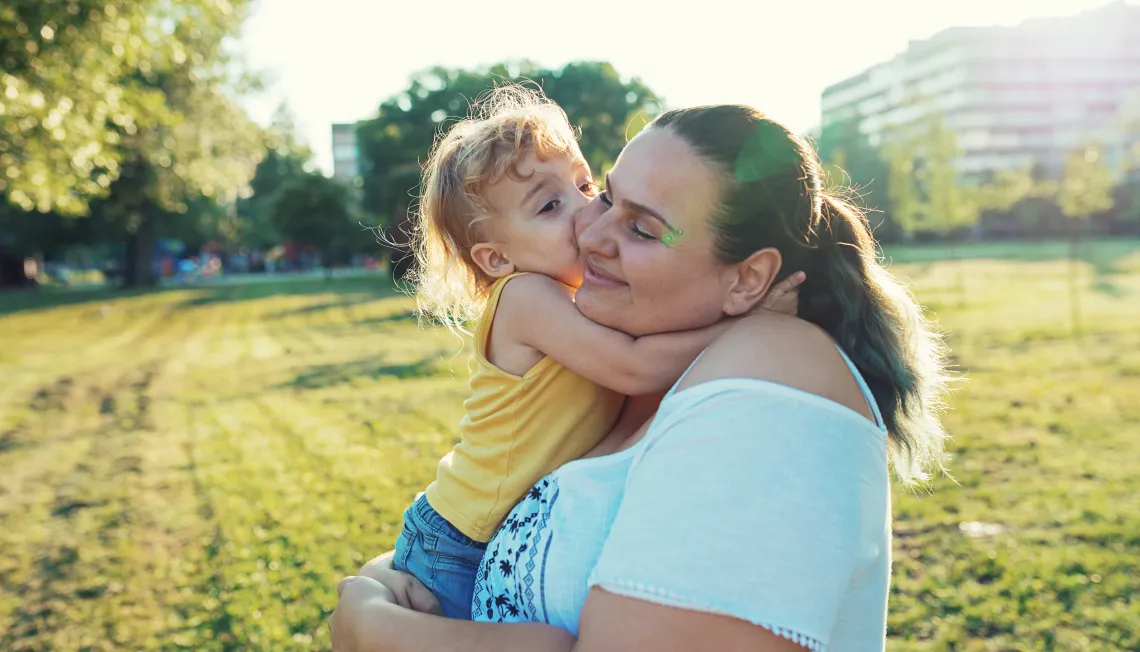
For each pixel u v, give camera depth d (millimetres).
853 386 1253
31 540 6789
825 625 1085
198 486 8266
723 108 1310
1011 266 39531
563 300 1666
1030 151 109188
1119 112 75438
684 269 1308
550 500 1445
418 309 2244
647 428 1460
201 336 26172
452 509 1733
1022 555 5344
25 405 14117
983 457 7688
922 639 4367
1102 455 7625
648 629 1098
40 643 4961
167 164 33594
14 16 8680
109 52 9953
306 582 5605
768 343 1222
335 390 14242
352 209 59469
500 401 1703
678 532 1105
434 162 2076
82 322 32000
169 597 5531
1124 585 4824
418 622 1410
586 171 1966
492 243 1891
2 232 53594
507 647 1281
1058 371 12164
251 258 85375
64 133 9656
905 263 45094
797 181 1286
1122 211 67250
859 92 119562
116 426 11969
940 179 37500
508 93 2172
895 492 6707
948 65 109375
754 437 1126
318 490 7844
